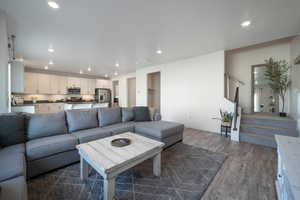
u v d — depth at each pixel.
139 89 6.60
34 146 1.80
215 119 4.09
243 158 2.44
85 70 6.78
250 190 1.62
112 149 1.71
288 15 2.18
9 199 0.94
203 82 4.34
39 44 3.37
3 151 1.62
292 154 1.16
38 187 1.62
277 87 3.85
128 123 3.33
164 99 5.52
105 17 2.25
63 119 2.53
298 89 3.08
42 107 5.87
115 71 7.06
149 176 1.89
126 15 2.19
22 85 4.00
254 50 4.39
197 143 3.19
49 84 6.45
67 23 2.42
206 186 1.68
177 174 1.93
